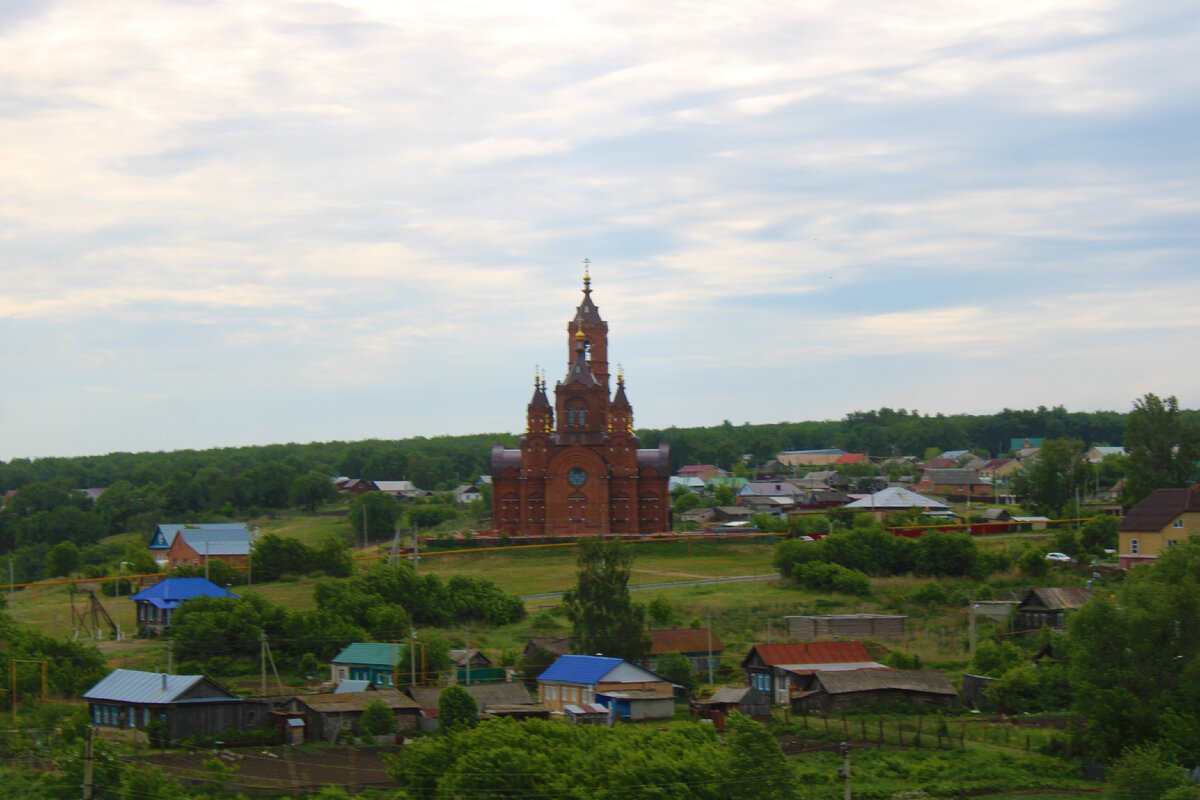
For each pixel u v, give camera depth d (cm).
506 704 8831
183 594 11806
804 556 13862
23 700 9112
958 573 13850
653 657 10169
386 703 8381
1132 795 6450
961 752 7706
